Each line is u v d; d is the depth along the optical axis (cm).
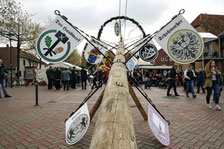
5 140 321
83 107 296
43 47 337
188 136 338
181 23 359
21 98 848
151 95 1002
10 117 484
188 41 357
